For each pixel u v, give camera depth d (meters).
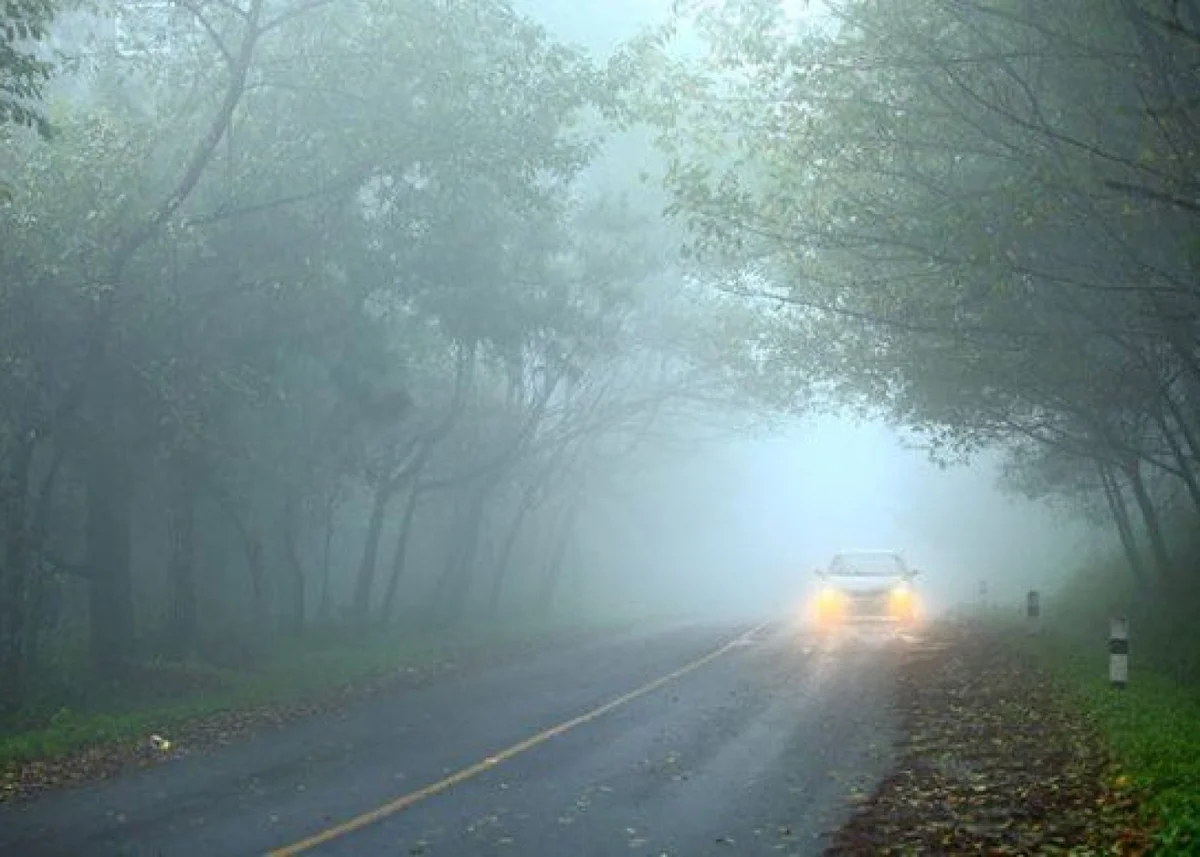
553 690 19.03
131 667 20.16
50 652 22.39
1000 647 23.33
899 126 14.60
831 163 16.30
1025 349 18.67
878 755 12.91
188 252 19.67
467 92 19.31
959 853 8.73
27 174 18.52
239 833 9.82
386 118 19.20
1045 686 17.30
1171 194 12.33
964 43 14.16
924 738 13.88
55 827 10.27
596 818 10.15
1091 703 14.69
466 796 11.06
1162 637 21.42
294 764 13.00
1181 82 12.38
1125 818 9.27
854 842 9.20
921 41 13.45
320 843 9.41
